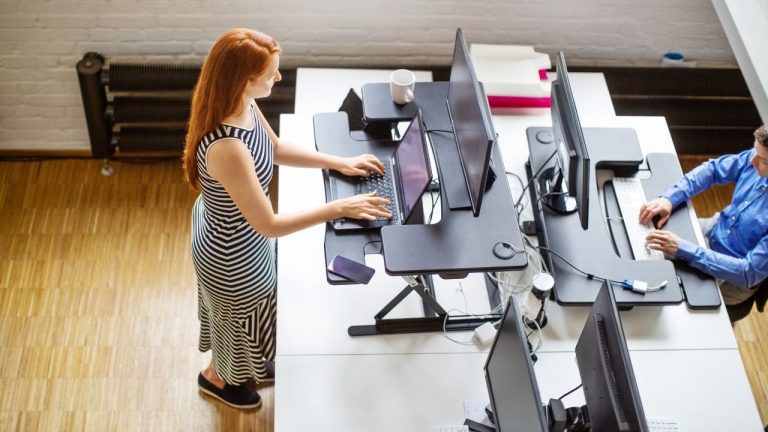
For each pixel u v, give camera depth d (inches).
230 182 95.6
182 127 155.3
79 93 152.3
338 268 103.0
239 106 93.2
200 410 131.2
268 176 102.0
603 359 87.4
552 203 116.3
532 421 81.4
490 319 108.0
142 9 140.7
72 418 128.7
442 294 110.4
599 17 148.2
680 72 153.2
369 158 113.0
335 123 119.6
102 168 160.4
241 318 111.3
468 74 102.3
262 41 91.0
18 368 133.1
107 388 132.2
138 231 152.3
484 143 92.6
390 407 99.9
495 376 95.2
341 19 145.2
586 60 156.9
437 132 114.9
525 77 132.9
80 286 143.9
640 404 80.0
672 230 119.3
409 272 98.3
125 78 145.3
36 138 159.2
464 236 101.1
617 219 119.9
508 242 100.8
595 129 127.0
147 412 130.3
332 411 99.2
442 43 151.1
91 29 142.9
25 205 153.9
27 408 129.1
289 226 100.5
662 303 108.0
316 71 136.8
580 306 109.9
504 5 145.0
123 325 139.6
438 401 100.8
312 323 106.3
